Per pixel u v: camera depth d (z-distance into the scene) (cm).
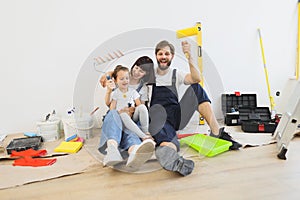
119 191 73
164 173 84
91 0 129
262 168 86
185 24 143
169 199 68
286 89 166
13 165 93
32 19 124
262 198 67
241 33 153
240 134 124
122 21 134
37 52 127
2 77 125
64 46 129
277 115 137
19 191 75
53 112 129
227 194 70
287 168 86
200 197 69
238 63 156
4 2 120
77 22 129
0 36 122
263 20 156
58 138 123
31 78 128
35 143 111
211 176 81
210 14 146
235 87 157
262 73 161
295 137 120
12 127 130
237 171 84
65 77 132
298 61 163
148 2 136
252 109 140
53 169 89
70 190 75
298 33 162
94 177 83
